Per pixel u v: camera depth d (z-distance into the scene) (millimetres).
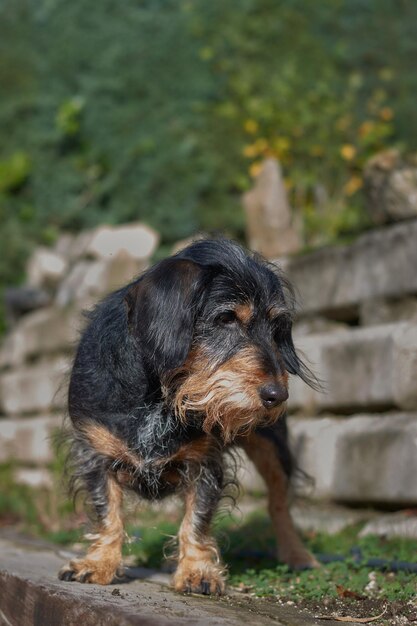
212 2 4020
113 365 1248
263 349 1212
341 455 1818
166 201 3900
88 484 1295
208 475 1288
